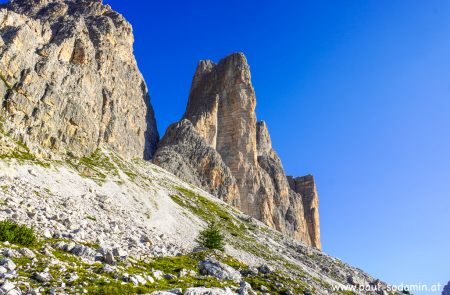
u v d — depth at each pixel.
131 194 102.44
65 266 25.28
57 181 78.12
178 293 23.73
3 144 80.56
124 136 160.75
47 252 27.41
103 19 190.50
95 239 38.97
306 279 86.12
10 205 40.91
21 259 24.48
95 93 141.88
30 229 30.42
